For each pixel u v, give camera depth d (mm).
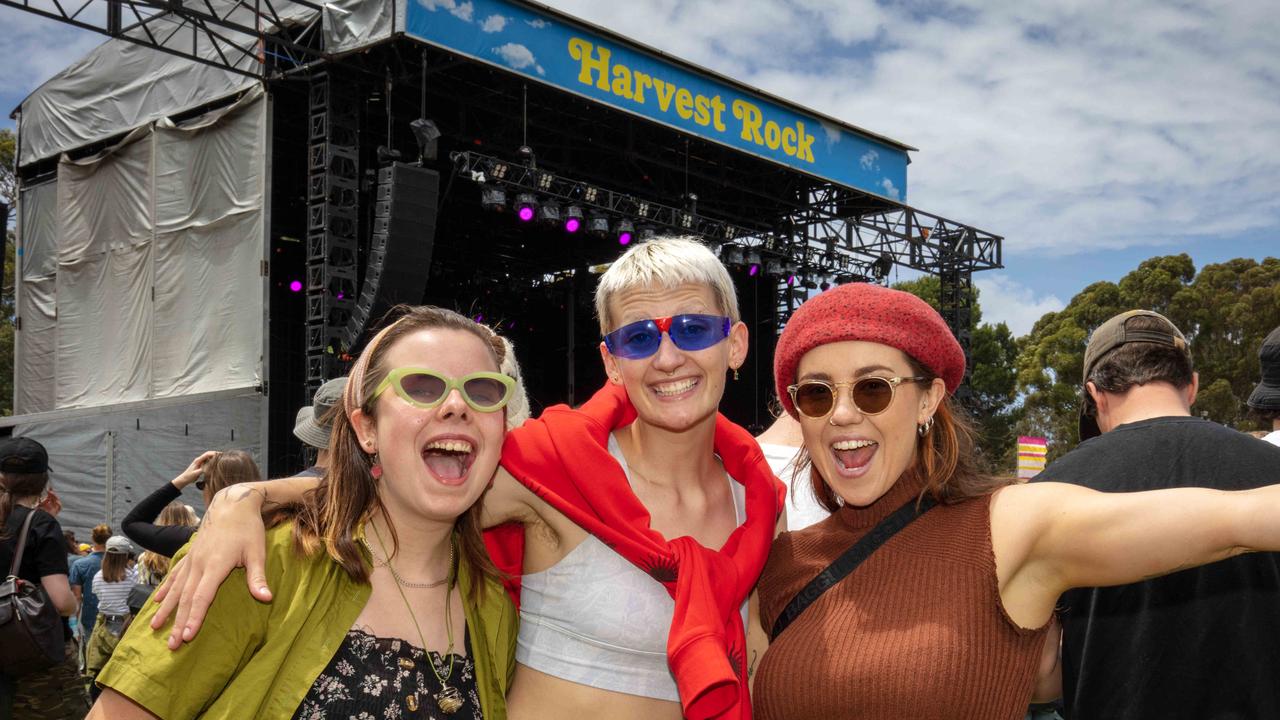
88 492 13023
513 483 2004
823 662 1722
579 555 2000
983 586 1669
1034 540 1620
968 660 1635
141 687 1418
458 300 20344
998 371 37344
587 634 1961
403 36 10273
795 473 2328
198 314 12320
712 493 2240
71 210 14281
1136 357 2119
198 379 12180
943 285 19281
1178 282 32812
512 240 18812
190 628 1429
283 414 13812
